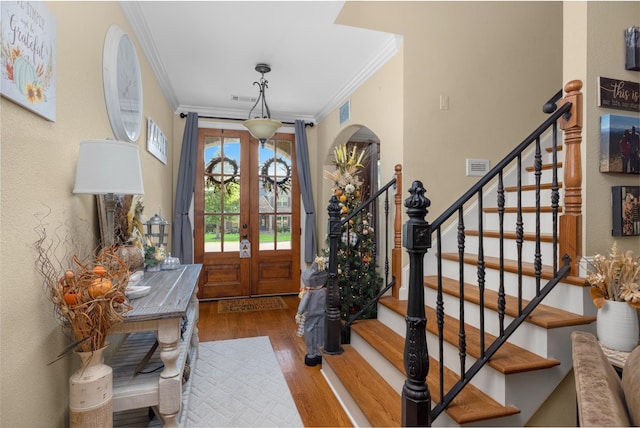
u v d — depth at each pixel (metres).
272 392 2.27
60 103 1.33
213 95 4.00
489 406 1.49
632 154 1.76
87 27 1.59
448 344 1.83
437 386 1.65
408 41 2.68
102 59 1.79
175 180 4.37
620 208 1.74
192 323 2.28
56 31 1.27
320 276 2.72
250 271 4.73
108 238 1.63
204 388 2.32
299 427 1.91
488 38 2.89
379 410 1.74
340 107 4.03
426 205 1.46
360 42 2.79
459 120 2.80
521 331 1.69
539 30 3.06
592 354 1.00
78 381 1.12
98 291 1.15
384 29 2.60
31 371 1.11
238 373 2.54
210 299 4.57
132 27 2.36
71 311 1.12
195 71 3.33
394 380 1.94
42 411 1.18
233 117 4.63
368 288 3.05
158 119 3.30
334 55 3.02
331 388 2.31
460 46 2.81
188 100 4.17
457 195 2.79
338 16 2.47
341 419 1.98
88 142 1.33
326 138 4.55
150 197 2.90
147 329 1.39
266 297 4.73
